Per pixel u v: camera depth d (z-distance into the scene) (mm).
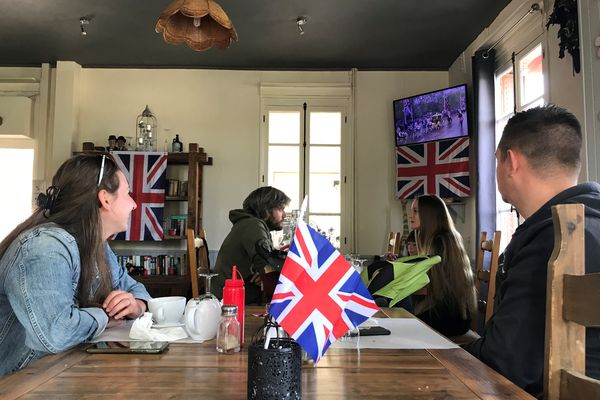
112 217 1387
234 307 1110
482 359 1073
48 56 4926
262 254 1384
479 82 4238
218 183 5078
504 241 4062
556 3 2859
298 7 3852
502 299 1098
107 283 1431
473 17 3984
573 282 785
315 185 5090
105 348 1094
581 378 751
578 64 2734
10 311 1181
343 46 4625
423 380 891
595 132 2527
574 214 820
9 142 5074
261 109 5129
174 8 2289
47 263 1130
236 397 784
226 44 2621
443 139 4621
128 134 5105
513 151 1206
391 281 1662
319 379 896
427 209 2369
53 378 889
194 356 1056
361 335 1278
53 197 1314
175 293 4496
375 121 5133
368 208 5066
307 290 837
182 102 5141
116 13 3977
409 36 4379
